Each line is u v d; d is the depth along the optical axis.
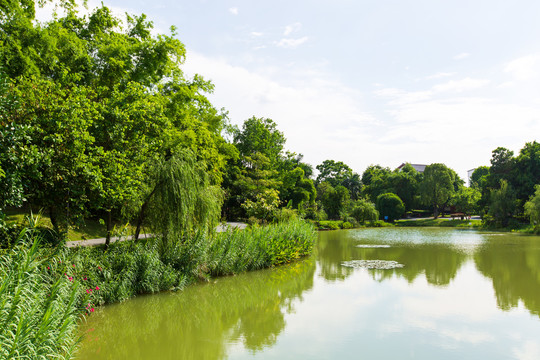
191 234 14.35
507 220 47.34
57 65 14.78
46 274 8.61
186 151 15.20
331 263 19.75
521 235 37.94
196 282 13.91
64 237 10.71
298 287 14.05
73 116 10.08
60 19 18.30
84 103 10.80
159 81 19.36
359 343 8.44
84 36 18.39
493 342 8.41
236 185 37.53
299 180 54.81
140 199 13.65
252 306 11.55
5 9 14.12
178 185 13.71
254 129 46.28
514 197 46.56
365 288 13.87
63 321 6.80
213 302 11.88
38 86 10.48
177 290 12.80
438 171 64.12
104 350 8.05
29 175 9.35
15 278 6.40
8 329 5.36
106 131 11.82
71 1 17.94
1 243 8.86
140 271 12.12
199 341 8.66
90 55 16.58
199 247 13.91
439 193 63.62
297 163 67.94
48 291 8.09
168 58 18.33
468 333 9.01
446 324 9.70
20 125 8.53
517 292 13.11
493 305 11.44
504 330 9.19
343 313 10.76
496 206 46.78
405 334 8.98
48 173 10.03
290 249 19.44
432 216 74.25
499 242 30.62
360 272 17.14
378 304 11.66
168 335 9.06
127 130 12.50
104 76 15.80
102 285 10.73
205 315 10.66
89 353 7.87
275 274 16.48
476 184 87.38
